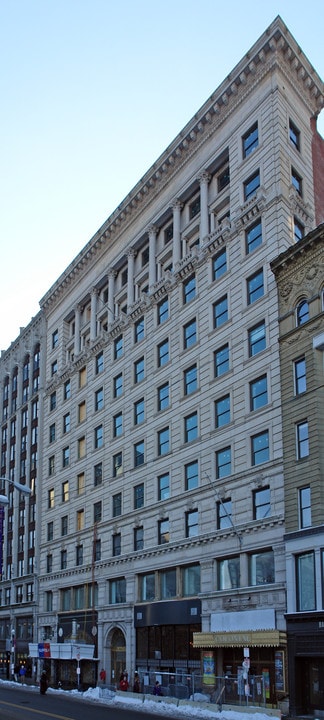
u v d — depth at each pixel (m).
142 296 60.19
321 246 40.66
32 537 77.94
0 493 89.75
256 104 50.28
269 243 46.06
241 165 50.62
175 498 51.25
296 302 42.34
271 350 44.00
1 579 84.62
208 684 42.56
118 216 65.31
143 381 58.44
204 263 52.62
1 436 94.00
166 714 38.12
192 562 48.12
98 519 62.91
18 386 89.31
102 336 66.50
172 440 52.97
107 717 34.97
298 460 40.00
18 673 73.75
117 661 56.47
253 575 42.88
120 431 61.47
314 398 39.41
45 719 33.62
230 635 42.22
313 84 51.88
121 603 55.91
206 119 54.44
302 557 38.62
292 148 48.94
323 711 35.34
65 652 59.56
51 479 74.69
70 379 73.56
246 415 45.25
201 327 51.75
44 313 83.19
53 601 69.31
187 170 56.81
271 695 39.53
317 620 36.34
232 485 45.50
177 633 48.91
